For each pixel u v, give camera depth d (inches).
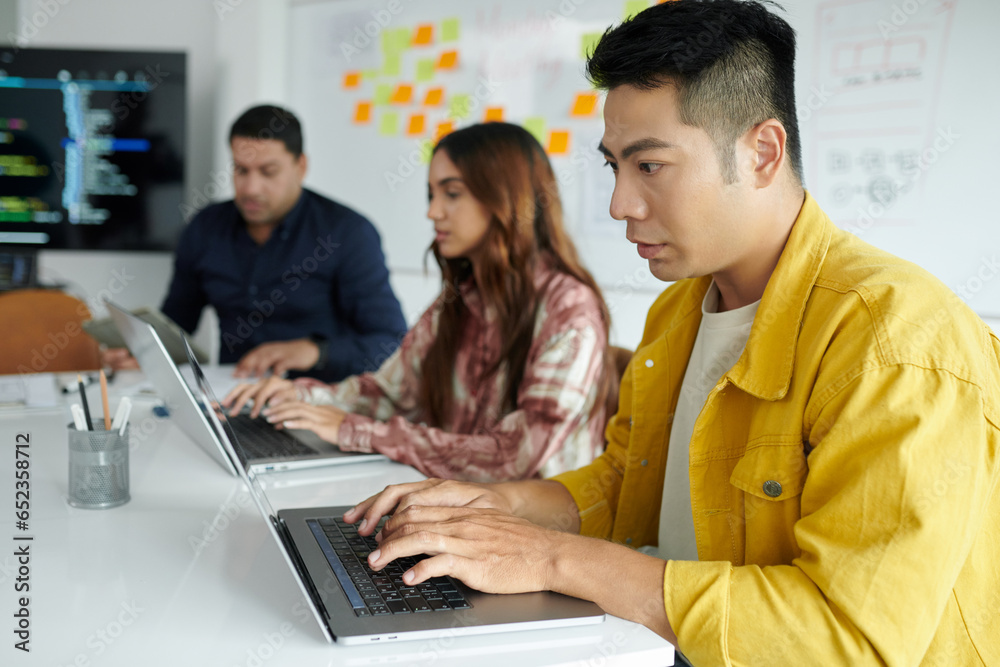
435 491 36.6
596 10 106.9
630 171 32.6
